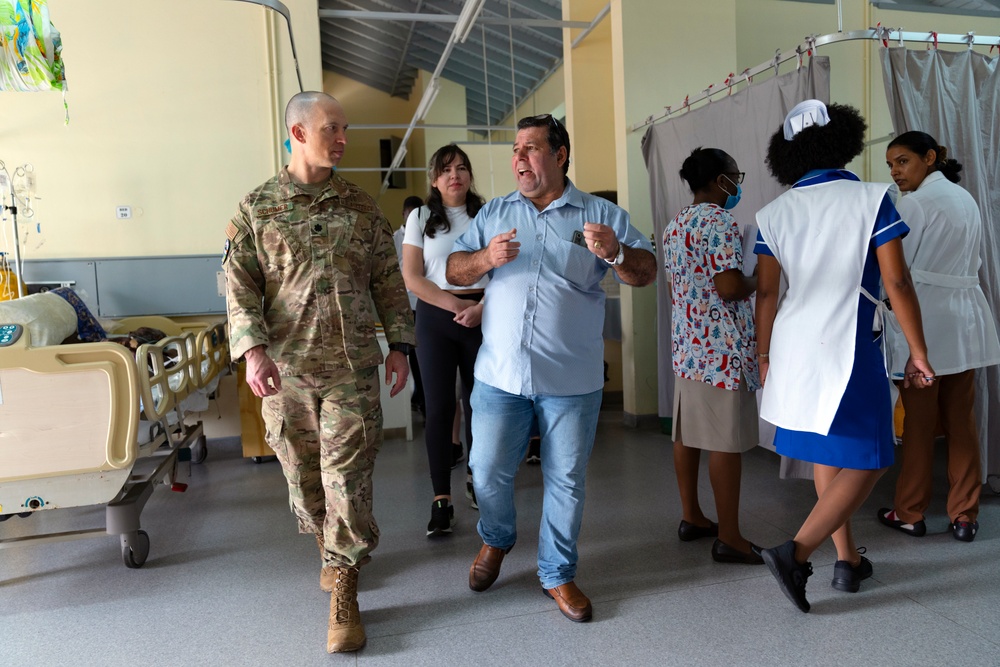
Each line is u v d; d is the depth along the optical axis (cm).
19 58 345
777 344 214
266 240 204
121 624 221
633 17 468
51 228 464
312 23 490
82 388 243
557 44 881
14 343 236
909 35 295
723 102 362
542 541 220
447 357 292
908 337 199
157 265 476
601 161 660
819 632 201
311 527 229
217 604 234
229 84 483
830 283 203
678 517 303
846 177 209
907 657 187
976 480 265
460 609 224
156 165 476
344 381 210
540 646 199
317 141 202
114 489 250
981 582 229
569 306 208
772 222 216
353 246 213
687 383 251
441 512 288
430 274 295
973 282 272
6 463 239
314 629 215
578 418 210
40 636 215
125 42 468
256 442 423
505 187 1138
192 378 350
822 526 206
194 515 330
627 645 198
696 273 245
